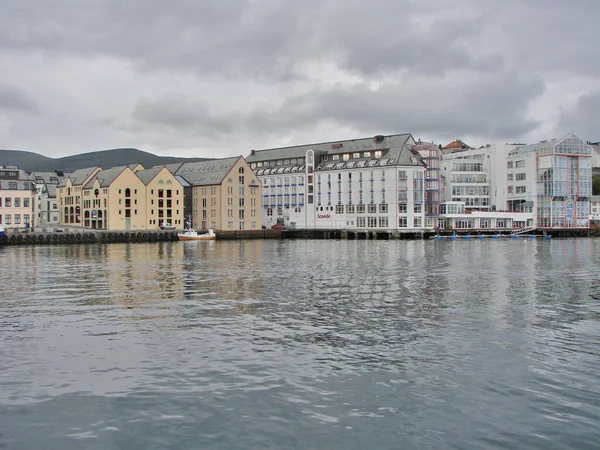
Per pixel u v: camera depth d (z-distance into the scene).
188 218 181.38
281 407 19.58
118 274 58.69
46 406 19.66
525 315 34.56
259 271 61.47
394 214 168.12
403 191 168.00
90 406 19.66
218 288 46.91
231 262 74.38
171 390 21.09
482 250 101.88
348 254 90.94
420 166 168.88
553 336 29.02
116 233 145.38
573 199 181.50
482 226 176.75
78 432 17.78
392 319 33.34
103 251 102.81
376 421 18.52
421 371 23.22
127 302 39.66
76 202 180.50
